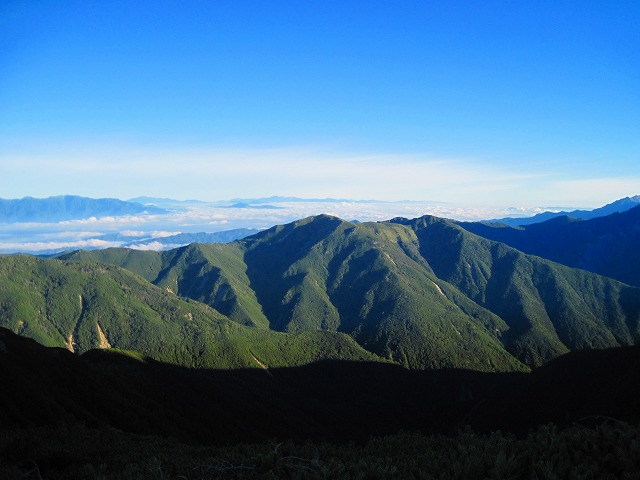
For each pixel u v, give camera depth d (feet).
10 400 199.52
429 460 78.38
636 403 227.40
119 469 95.55
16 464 102.22
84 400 253.85
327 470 73.15
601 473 63.46
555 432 83.56
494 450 77.61
